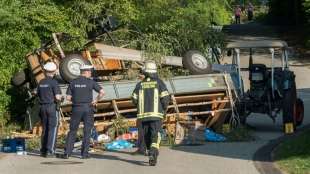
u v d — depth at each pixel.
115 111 16.56
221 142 16.17
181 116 16.95
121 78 17.84
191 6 29.45
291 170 11.48
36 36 19.95
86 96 13.86
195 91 17.28
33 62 18.09
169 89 17.00
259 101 18.45
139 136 14.12
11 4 19.75
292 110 17.80
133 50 18.98
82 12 22.78
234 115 17.77
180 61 18.64
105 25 23.11
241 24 60.41
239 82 18.52
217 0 33.41
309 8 40.41
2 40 19.38
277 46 18.41
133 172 11.91
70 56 16.91
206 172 11.80
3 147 15.20
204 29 24.16
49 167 12.69
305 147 13.67
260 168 12.07
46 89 14.30
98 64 18.02
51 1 22.30
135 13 24.64
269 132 17.92
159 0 25.61
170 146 15.59
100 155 14.33
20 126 18.83
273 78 18.17
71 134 13.95
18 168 12.62
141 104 12.88
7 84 19.38
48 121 14.29
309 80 31.81
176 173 11.75
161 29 23.11
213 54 24.31
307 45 41.75
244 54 33.88
